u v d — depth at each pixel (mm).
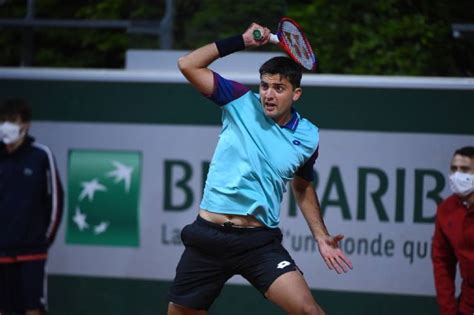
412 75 28203
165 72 23688
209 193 15688
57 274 24016
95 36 31547
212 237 15562
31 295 22000
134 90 23797
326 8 30031
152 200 23672
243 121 15406
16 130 21625
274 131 15398
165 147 23656
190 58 15344
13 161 22000
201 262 15852
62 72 24141
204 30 26062
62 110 24156
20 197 21922
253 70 24656
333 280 22844
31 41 27391
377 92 22734
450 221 18672
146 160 23734
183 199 23562
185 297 16109
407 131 22656
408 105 22656
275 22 25688
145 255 23688
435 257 19078
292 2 30797
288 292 15094
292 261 15602
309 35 29516
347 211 22844
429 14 29234
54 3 32875
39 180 22094
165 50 25938
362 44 28750
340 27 29578
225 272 15852
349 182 22844
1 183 21938
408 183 22656
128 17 32156
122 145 23875
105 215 23875
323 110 22922
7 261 21875
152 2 26438
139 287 23719
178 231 23531
